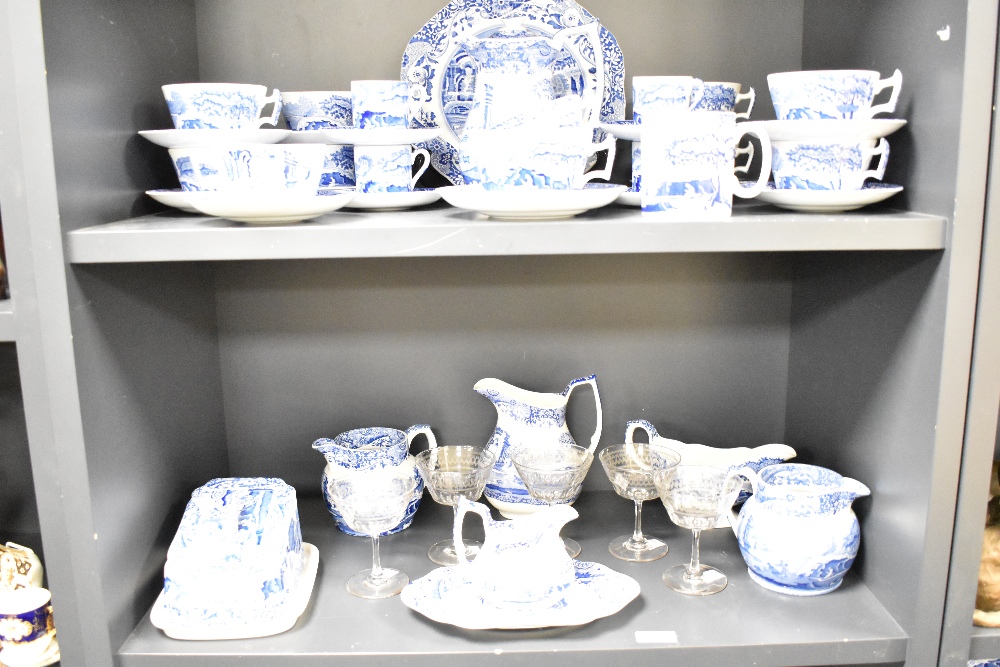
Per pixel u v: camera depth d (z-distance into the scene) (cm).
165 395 94
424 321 112
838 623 84
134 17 88
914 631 81
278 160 76
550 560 87
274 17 104
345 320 111
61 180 72
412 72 101
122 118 86
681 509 89
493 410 114
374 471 101
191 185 87
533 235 75
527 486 95
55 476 75
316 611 87
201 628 82
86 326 76
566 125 88
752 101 99
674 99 87
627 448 101
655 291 112
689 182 79
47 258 72
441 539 104
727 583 92
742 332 113
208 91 85
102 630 78
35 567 92
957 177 73
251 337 112
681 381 114
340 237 75
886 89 87
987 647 82
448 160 103
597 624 84
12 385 109
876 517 90
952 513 78
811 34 104
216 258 75
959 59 72
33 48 69
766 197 82
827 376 101
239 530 90
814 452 106
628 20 105
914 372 81
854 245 75
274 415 114
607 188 82
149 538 89
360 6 104
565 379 114
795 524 87
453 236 75
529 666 80
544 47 87
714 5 105
